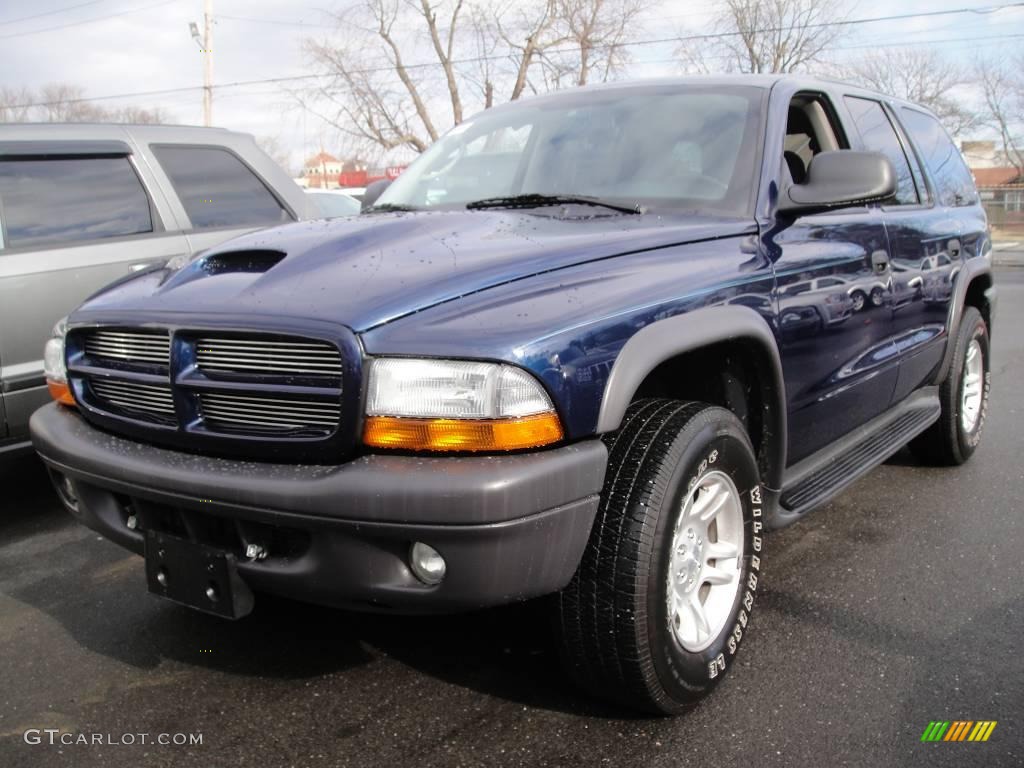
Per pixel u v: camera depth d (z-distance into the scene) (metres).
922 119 4.95
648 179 3.24
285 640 3.02
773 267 2.93
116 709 2.62
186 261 2.88
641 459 2.34
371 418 2.09
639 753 2.36
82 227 4.63
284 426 2.22
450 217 2.94
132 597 3.42
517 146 3.62
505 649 2.92
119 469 2.40
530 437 2.09
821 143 3.79
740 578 2.74
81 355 2.66
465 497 2.00
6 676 2.83
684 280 2.57
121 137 4.91
